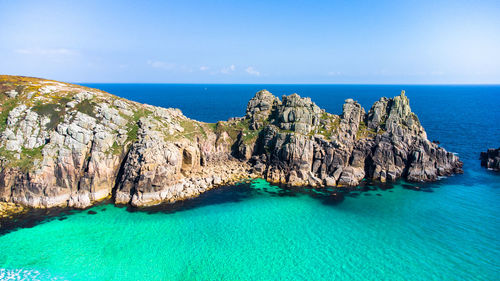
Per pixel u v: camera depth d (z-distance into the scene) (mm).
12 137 70500
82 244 53469
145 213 64812
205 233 58188
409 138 87562
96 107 79562
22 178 65688
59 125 71688
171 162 72562
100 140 72500
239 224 61781
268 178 83750
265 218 64375
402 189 79250
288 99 94062
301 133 86750
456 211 67750
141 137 77250
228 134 98312
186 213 65500
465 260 50875
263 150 90062
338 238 57375
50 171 67125
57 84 92062
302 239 56906
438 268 48938
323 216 65562
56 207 65625
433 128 161625
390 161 85375
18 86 82812
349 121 91500
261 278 46531
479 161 102250
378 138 87062
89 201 67438
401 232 59531
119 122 79688
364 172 85750
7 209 63375
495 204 70812
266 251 53094
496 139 134625
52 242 53656
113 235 56469
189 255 51562
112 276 46188
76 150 69562
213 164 90375
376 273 47844
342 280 46281
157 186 69188
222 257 51219
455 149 118062
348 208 69188
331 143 83312
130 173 68938
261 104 102250
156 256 51062
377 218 64875
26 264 47938
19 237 54656
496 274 47375
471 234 58625
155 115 88812
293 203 71312
